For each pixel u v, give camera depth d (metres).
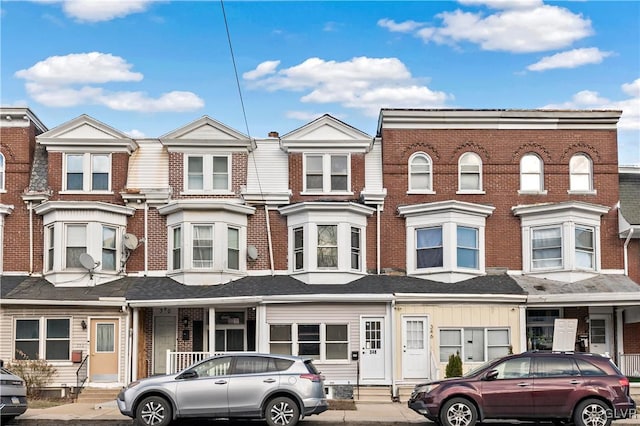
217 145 29.55
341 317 26.39
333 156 29.80
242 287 27.34
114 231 28.59
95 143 29.25
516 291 27.02
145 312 28.09
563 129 29.89
